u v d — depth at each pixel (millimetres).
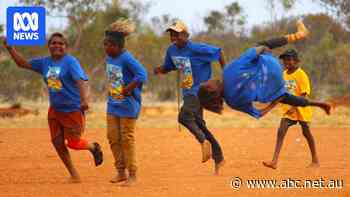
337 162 19250
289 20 69875
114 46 14664
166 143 24922
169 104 54594
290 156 20859
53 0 62531
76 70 14898
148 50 65875
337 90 61094
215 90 14156
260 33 71375
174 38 15508
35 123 35219
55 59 15016
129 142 15000
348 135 28172
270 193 13727
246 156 20844
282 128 17422
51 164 19031
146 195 13547
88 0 63250
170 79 64812
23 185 15156
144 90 65812
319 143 24953
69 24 64500
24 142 25172
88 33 63656
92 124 34969
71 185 15102
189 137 27266
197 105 15375
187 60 15531
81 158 20391
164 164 18969
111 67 14844
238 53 67125
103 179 16125
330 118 37219
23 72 60281
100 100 62812
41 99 61031
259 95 13727
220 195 13492
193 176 16453
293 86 17500
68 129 15242
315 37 74438
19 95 60469
